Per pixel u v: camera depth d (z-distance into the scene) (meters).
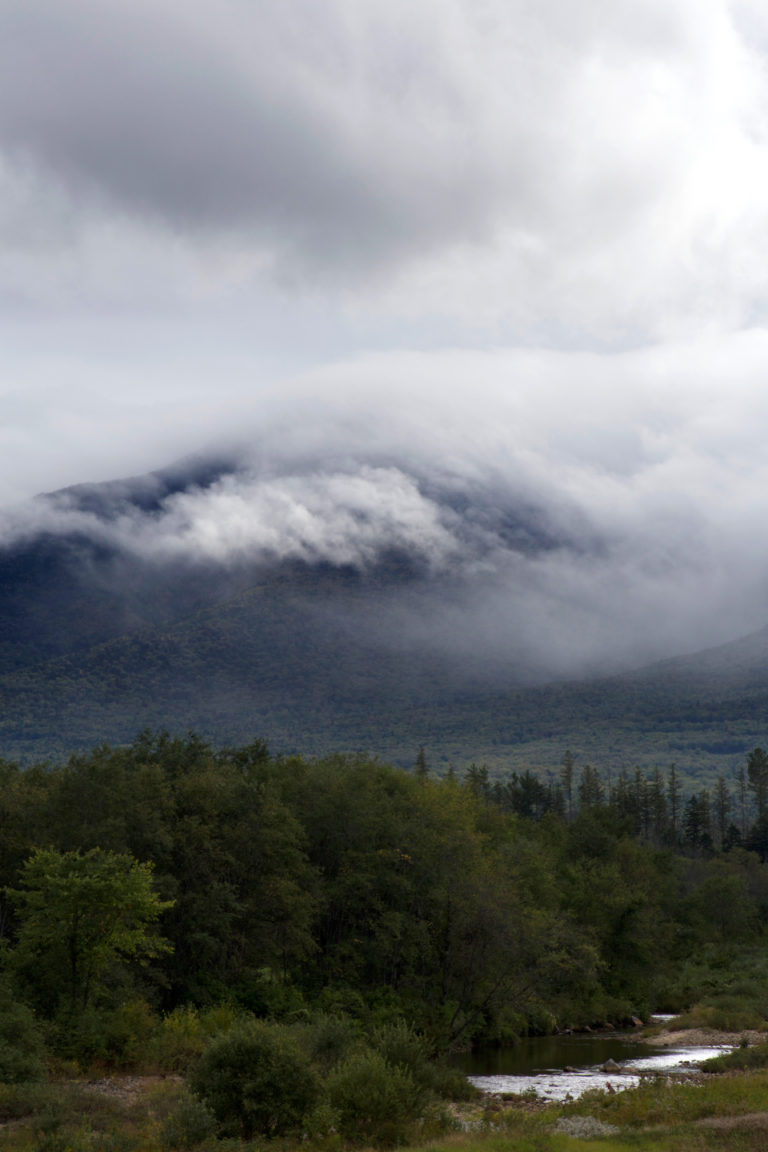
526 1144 24.72
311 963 61.31
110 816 52.72
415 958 62.75
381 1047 34.28
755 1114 28.89
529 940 62.50
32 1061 32.81
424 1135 27.52
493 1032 62.53
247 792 60.34
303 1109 27.09
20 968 42.38
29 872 44.16
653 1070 49.22
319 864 66.94
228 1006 49.75
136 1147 23.97
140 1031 40.69
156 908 43.38
